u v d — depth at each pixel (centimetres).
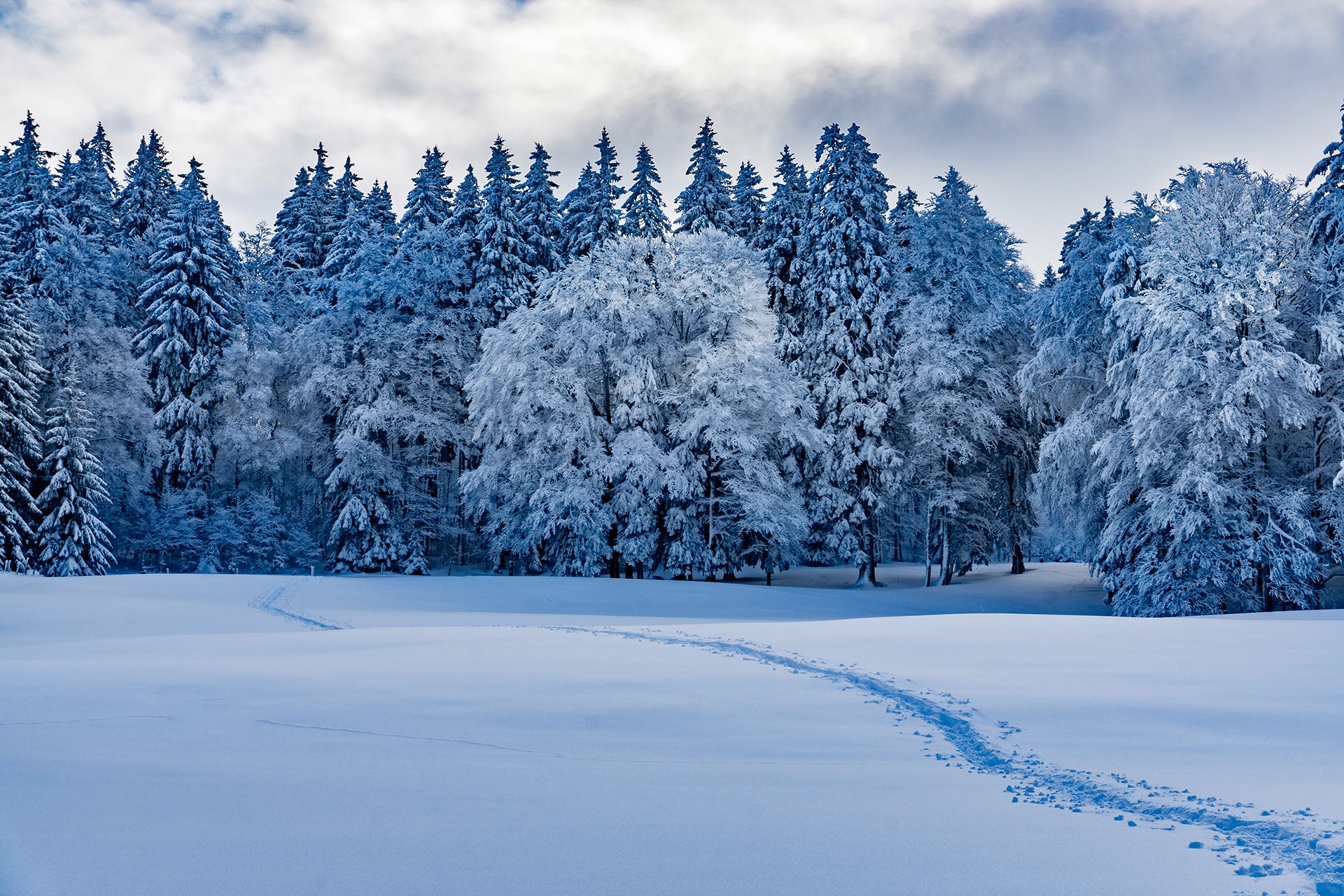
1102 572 3284
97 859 449
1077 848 478
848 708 933
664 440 3734
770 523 3541
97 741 754
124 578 3050
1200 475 2664
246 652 1429
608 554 3669
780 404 3597
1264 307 2633
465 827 512
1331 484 2795
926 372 3734
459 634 1655
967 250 3919
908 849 476
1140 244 3203
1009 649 1341
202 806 550
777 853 468
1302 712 877
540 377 3656
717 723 866
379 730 818
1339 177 2858
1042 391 3459
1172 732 810
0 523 3328
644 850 473
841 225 4109
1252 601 2741
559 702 957
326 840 485
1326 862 443
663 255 3872
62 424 3575
